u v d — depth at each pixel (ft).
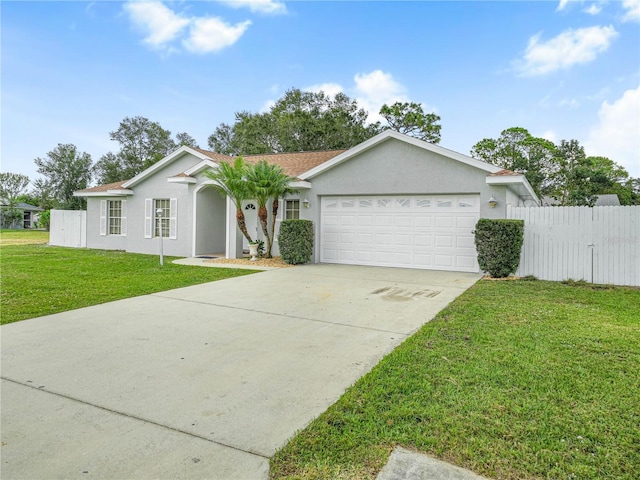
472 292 26.63
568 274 32.35
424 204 38.65
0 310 21.38
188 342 16.30
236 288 28.45
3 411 10.43
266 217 44.86
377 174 39.96
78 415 10.25
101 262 43.11
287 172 49.55
